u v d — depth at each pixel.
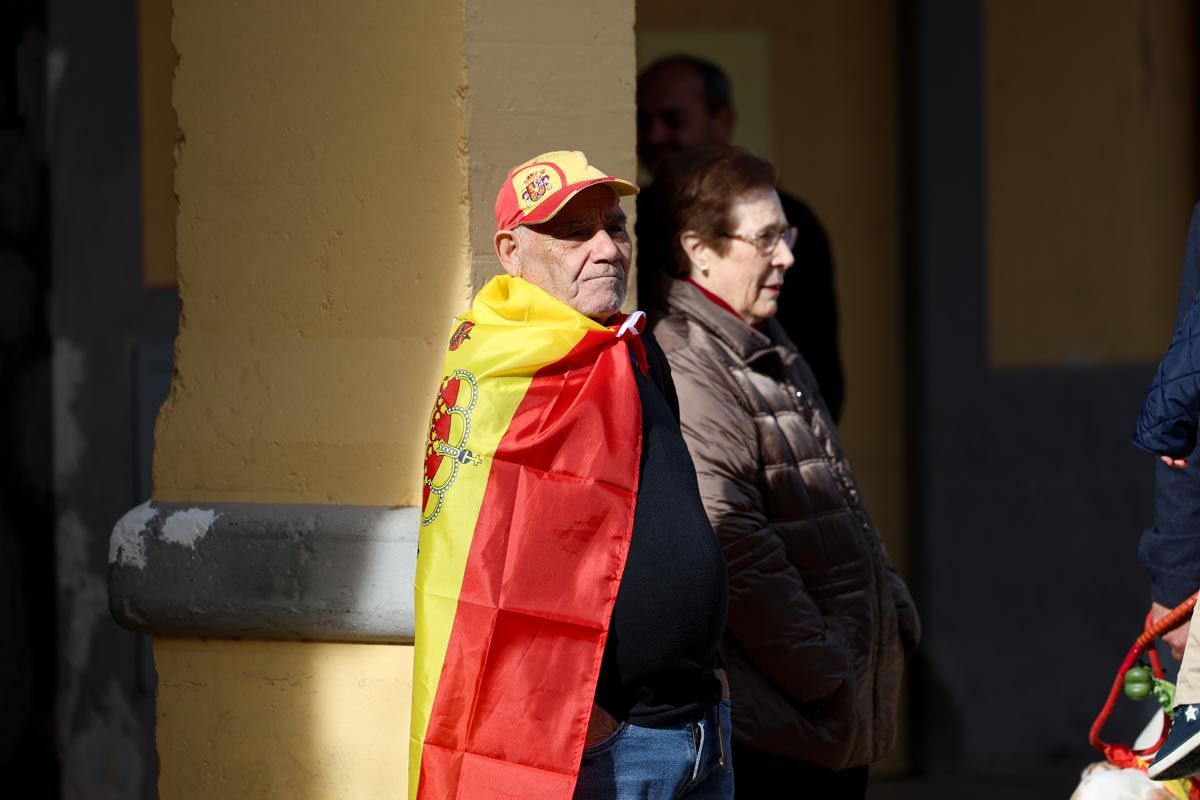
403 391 10.24
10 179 14.62
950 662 18.92
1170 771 8.65
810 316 13.48
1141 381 19.66
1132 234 19.88
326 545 10.11
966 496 18.81
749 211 10.98
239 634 10.30
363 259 10.27
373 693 10.34
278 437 10.41
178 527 10.30
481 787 7.96
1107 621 19.41
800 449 10.82
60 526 14.73
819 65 18.77
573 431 8.23
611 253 8.43
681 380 10.61
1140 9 19.84
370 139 10.23
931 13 18.55
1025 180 19.22
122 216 14.81
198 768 10.56
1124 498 19.48
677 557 8.21
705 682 8.49
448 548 8.09
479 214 10.09
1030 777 19.16
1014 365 19.20
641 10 18.39
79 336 14.75
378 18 10.17
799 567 10.66
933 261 18.66
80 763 14.83
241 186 10.45
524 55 10.12
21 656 14.73
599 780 8.20
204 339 10.55
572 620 8.02
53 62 14.62
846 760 10.62
